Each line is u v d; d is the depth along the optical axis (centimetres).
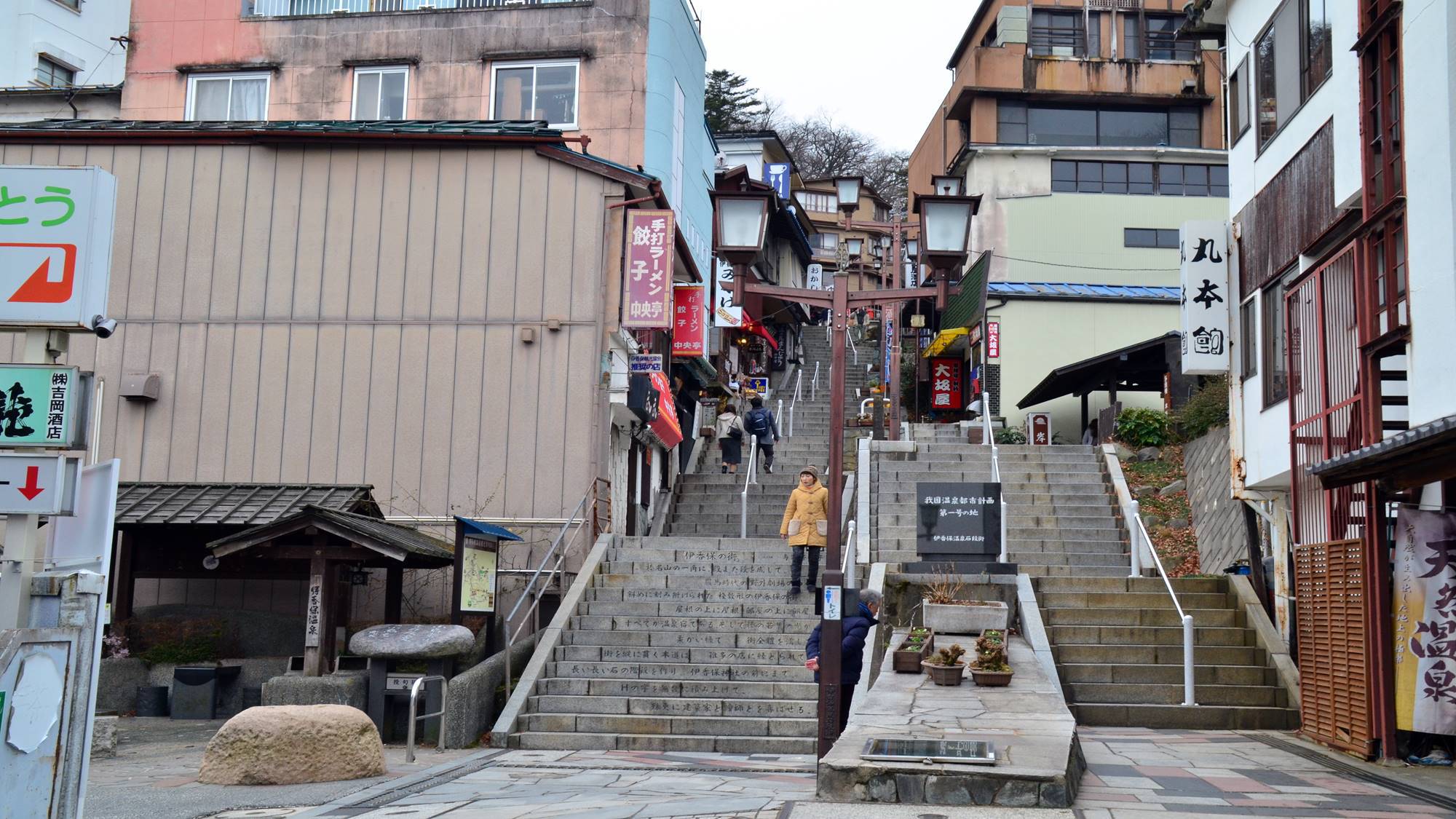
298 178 1770
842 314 1048
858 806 722
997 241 3234
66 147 1775
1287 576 1477
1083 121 3391
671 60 2303
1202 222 1602
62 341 691
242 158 1778
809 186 5438
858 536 1736
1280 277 1425
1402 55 1053
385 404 1711
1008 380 3005
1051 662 1277
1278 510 1505
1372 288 1095
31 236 681
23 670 560
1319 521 1202
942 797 726
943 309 1088
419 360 1719
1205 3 1681
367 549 1290
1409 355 1031
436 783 952
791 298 1061
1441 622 960
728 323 2978
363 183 1766
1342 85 1219
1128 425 2377
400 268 1742
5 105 2523
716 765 1070
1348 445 1124
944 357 3366
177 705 1373
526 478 1680
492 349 1716
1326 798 798
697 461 2406
